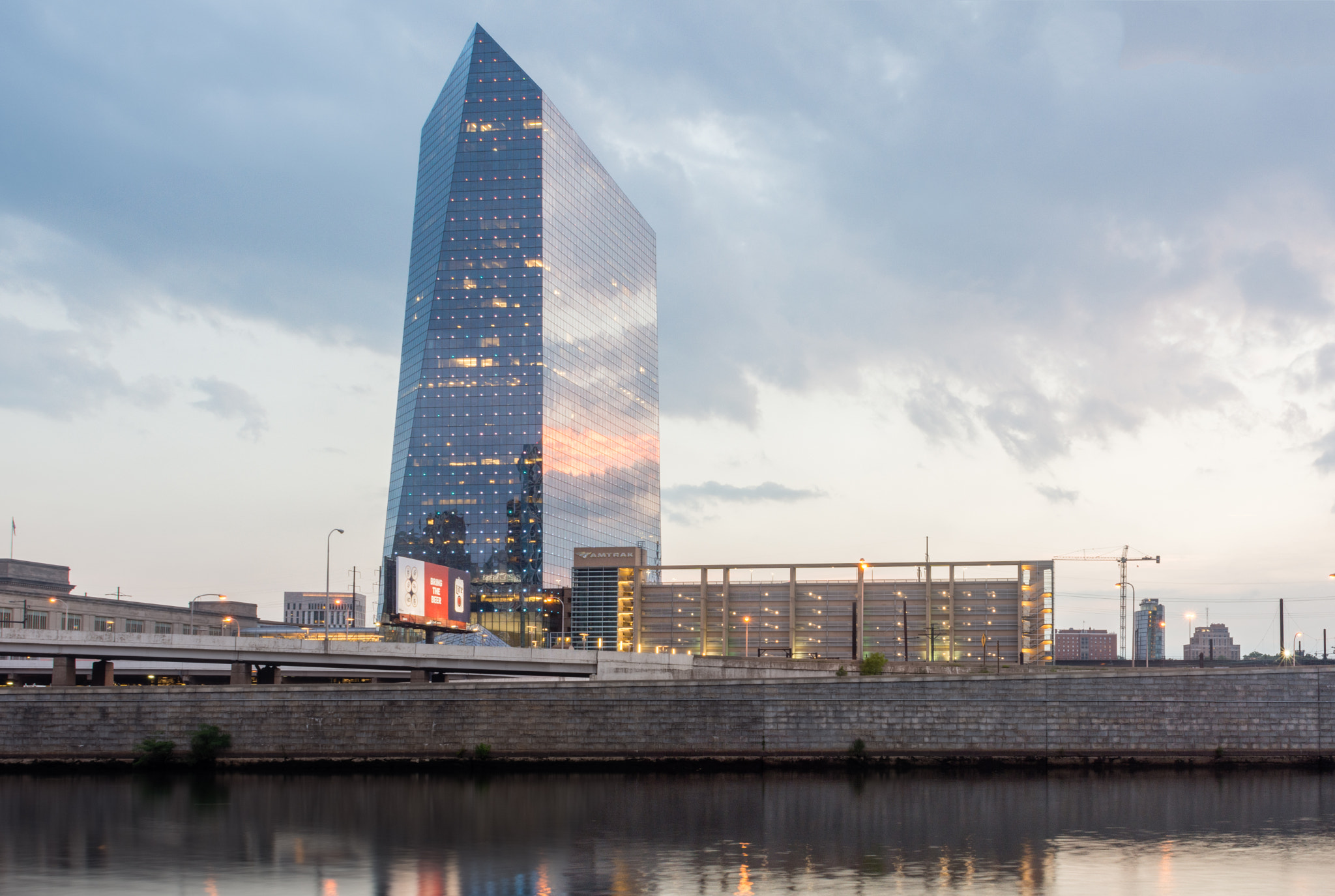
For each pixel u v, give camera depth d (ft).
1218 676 315.99
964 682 317.01
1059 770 304.30
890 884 153.38
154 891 149.38
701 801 241.35
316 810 228.02
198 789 265.95
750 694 317.63
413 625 485.97
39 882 155.63
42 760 313.53
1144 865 166.91
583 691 319.47
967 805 233.55
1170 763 311.68
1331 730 311.47
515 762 315.17
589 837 193.16
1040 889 150.00
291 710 318.04
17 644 344.69
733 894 146.92
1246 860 171.22
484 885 153.17
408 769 310.45
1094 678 316.40
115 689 317.22
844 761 313.12
